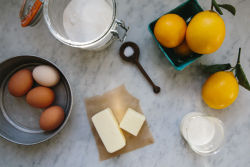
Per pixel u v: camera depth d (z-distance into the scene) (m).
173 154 0.60
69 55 0.62
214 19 0.44
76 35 0.52
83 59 0.62
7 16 0.62
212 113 0.60
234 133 0.60
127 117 0.57
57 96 0.60
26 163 0.61
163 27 0.48
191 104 0.60
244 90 0.60
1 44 0.62
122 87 0.61
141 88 0.61
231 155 0.60
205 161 0.60
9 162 0.61
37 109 0.61
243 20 0.59
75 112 0.61
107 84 0.61
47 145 0.61
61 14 0.54
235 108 0.60
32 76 0.57
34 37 0.62
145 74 0.59
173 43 0.50
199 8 0.52
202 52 0.48
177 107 0.60
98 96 0.61
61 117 0.56
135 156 0.60
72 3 0.53
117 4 0.61
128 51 0.59
